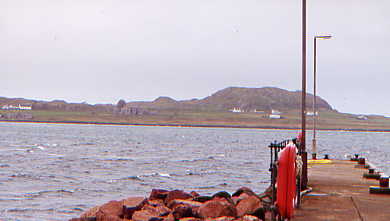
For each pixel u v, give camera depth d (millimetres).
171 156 102250
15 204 34688
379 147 179875
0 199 37094
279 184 9625
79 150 119250
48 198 38031
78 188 44750
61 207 33469
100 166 72938
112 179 53281
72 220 13438
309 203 13688
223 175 58906
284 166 9578
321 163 32469
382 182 16141
